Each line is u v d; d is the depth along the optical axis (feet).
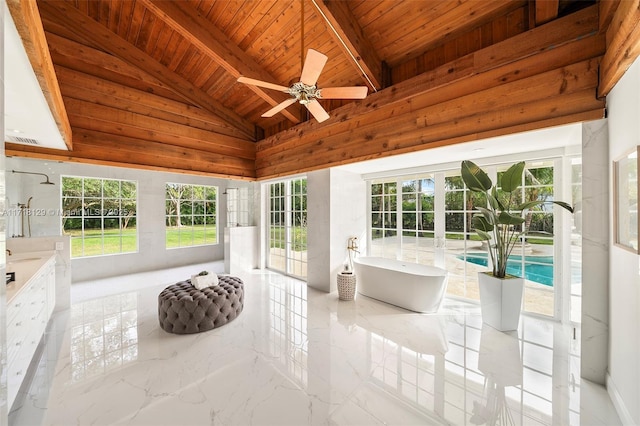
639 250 5.15
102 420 6.14
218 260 25.44
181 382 7.47
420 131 10.56
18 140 10.87
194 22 11.48
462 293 13.39
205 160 17.25
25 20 4.27
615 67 5.87
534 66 7.95
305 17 10.65
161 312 10.60
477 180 10.04
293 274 19.38
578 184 8.16
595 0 7.23
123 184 20.54
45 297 9.96
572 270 9.18
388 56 11.28
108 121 13.73
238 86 15.87
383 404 6.65
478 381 7.47
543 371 7.83
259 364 8.31
